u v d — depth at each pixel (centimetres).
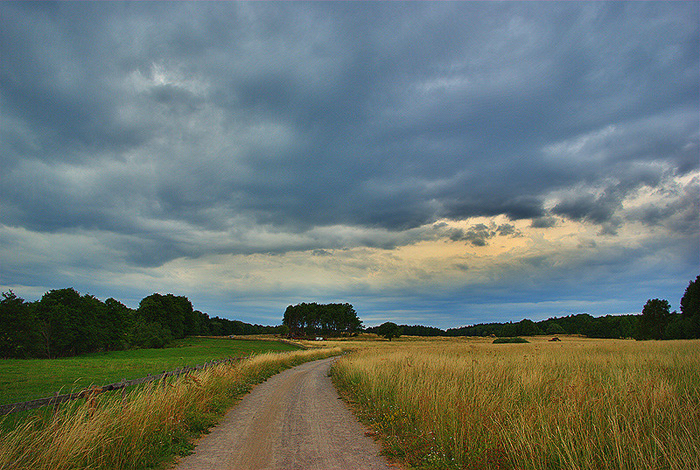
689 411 636
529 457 528
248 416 1039
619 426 577
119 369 2147
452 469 565
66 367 2211
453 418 709
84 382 1533
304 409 1145
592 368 1392
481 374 1144
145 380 1107
